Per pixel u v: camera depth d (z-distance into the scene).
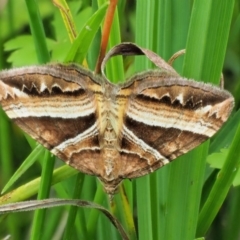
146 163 0.13
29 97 0.13
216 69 0.14
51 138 0.13
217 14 0.14
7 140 0.18
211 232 0.19
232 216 0.18
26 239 0.20
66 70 0.13
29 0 0.15
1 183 0.19
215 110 0.13
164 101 0.13
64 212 0.19
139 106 0.13
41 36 0.16
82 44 0.14
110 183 0.13
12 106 0.13
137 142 0.13
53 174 0.15
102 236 0.17
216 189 0.15
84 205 0.15
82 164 0.13
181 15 0.16
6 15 0.21
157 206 0.15
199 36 0.14
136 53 0.14
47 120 0.13
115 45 0.14
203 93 0.13
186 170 0.15
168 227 0.15
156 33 0.15
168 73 0.13
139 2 0.15
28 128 0.13
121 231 0.15
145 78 0.13
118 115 0.13
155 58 0.14
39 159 0.17
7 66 0.20
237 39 0.20
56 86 0.13
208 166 0.17
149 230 0.16
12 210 0.14
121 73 0.15
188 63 0.14
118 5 0.17
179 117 0.13
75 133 0.13
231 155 0.15
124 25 0.19
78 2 0.20
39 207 0.14
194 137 0.13
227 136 0.17
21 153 0.20
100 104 0.13
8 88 0.13
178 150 0.13
